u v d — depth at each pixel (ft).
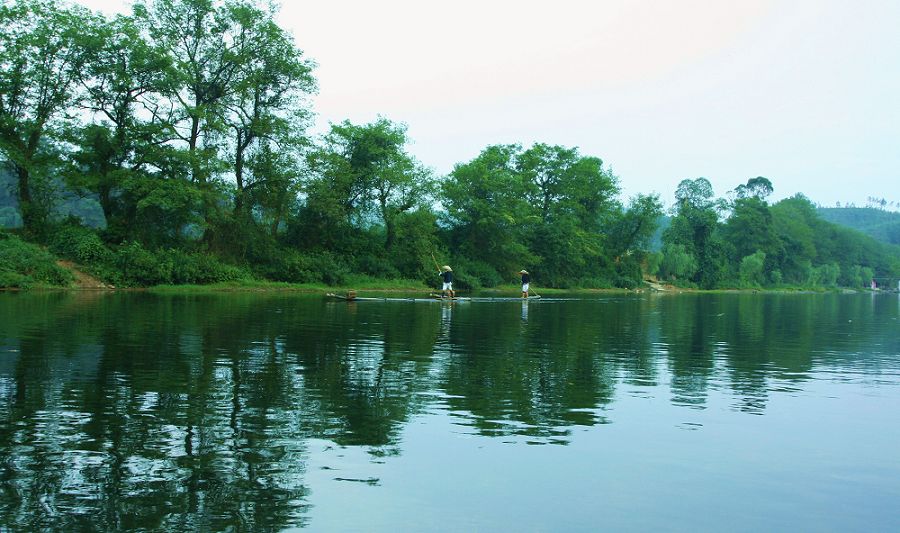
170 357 36.65
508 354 42.34
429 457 19.95
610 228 280.72
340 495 16.71
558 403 27.81
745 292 297.94
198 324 55.21
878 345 54.60
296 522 15.02
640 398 29.35
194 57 138.10
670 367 38.86
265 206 152.15
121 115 128.06
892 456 21.27
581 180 251.39
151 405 25.29
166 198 121.08
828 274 397.60
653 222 274.36
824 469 19.86
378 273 172.45
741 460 20.54
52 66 120.16
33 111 119.65
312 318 65.41
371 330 55.31
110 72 123.44
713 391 31.50
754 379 35.37
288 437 21.56
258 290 128.67
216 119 133.39
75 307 69.62
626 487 17.89
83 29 120.16
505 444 21.52
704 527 15.43
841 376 37.04
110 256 117.08
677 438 22.82
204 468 18.38
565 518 15.67
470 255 214.28
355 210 176.45
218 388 28.76
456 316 75.66
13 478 17.29
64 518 14.94
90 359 35.24
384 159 175.63
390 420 24.16
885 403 29.37
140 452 19.57
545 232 238.89
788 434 23.75
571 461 19.97
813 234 425.28
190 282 126.41
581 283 247.09
